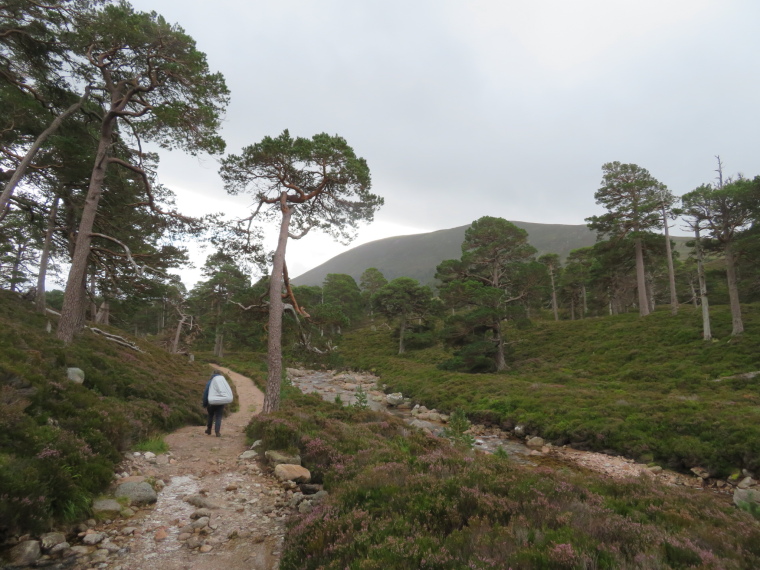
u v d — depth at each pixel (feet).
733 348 97.14
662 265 207.21
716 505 21.33
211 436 38.06
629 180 153.58
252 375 124.26
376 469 23.09
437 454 27.86
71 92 57.21
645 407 64.59
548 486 19.92
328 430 36.76
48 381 27.09
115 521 17.70
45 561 13.67
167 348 165.37
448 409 88.89
